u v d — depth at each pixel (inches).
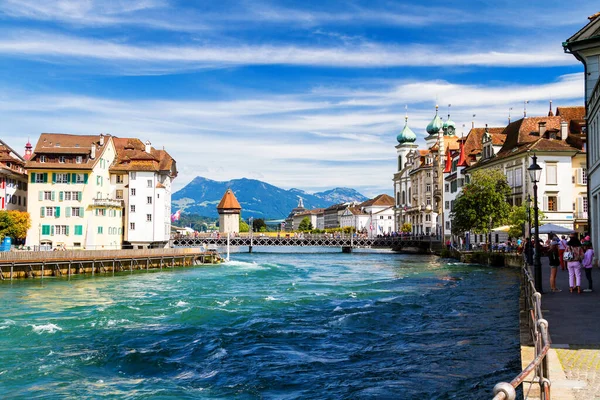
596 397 408.8
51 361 824.3
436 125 6619.1
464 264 3006.9
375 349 889.5
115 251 2704.2
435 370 753.6
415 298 1498.5
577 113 3238.2
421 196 5999.0
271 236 5319.9
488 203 2888.8
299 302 1444.4
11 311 1314.0
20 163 3654.0
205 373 762.8
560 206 2849.4
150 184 3846.0
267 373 756.0
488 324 1082.7
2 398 660.7
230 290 1793.8
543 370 370.6
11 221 3056.1
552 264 1015.6
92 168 3506.4
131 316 1221.1
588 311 792.3
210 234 5280.5
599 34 1596.9
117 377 751.1
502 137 3526.1
